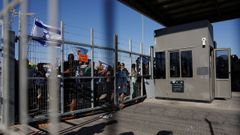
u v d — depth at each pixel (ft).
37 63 18.79
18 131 7.84
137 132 17.87
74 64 22.79
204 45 32.48
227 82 34.37
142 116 23.77
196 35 33.19
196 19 39.24
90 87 24.81
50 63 4.91
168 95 35.60
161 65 36.58
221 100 34.47
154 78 37.29
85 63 24.13
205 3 31.71
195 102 32.83
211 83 33.40
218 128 19.10
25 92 6.30
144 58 36.73
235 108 28.30
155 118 22.89
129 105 31.01
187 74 33.86
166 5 32.42
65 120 21.53
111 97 27.55
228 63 34.27
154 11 33.91
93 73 25.04
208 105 30.50
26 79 6.33
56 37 4.84
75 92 22.93
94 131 17.88
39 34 18.75
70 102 22.38
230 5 32.40
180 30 34.65
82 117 23.06
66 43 21.67
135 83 33.76
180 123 20.84
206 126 19.77
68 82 22.16
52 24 4.64
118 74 28.81
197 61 33.04
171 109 28.02
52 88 4.87
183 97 34.17
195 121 21.63
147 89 36.63
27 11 6.16
